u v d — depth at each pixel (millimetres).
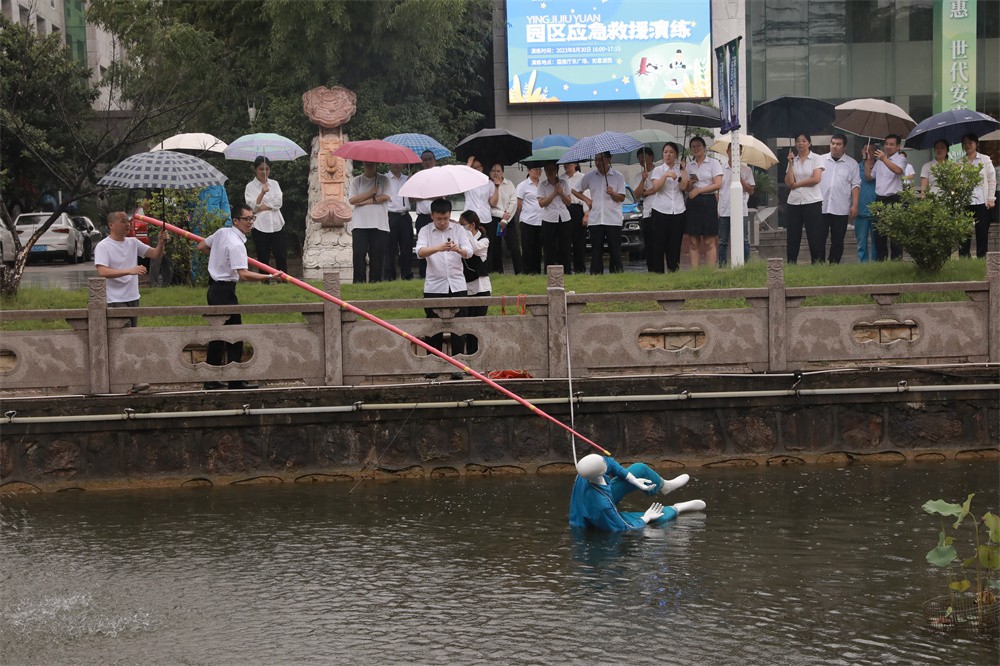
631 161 23609
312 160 22500
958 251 18172
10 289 16688
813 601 8398
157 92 22562
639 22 32406
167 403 12141
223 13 29969
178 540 10273
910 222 14977
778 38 32250
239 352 12984
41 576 9336
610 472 10523
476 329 12500
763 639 7676
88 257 36000
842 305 12727
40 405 12016
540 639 7746
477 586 8859
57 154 27719
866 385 12656
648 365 12617
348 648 7660
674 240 17984
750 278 15445
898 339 12797
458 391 12328
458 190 13617
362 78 30219
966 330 12812
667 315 12602
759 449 12641
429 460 12383
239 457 12266
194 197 17984
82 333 12172
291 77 29219
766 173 29094
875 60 32312
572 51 32594
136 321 13156
